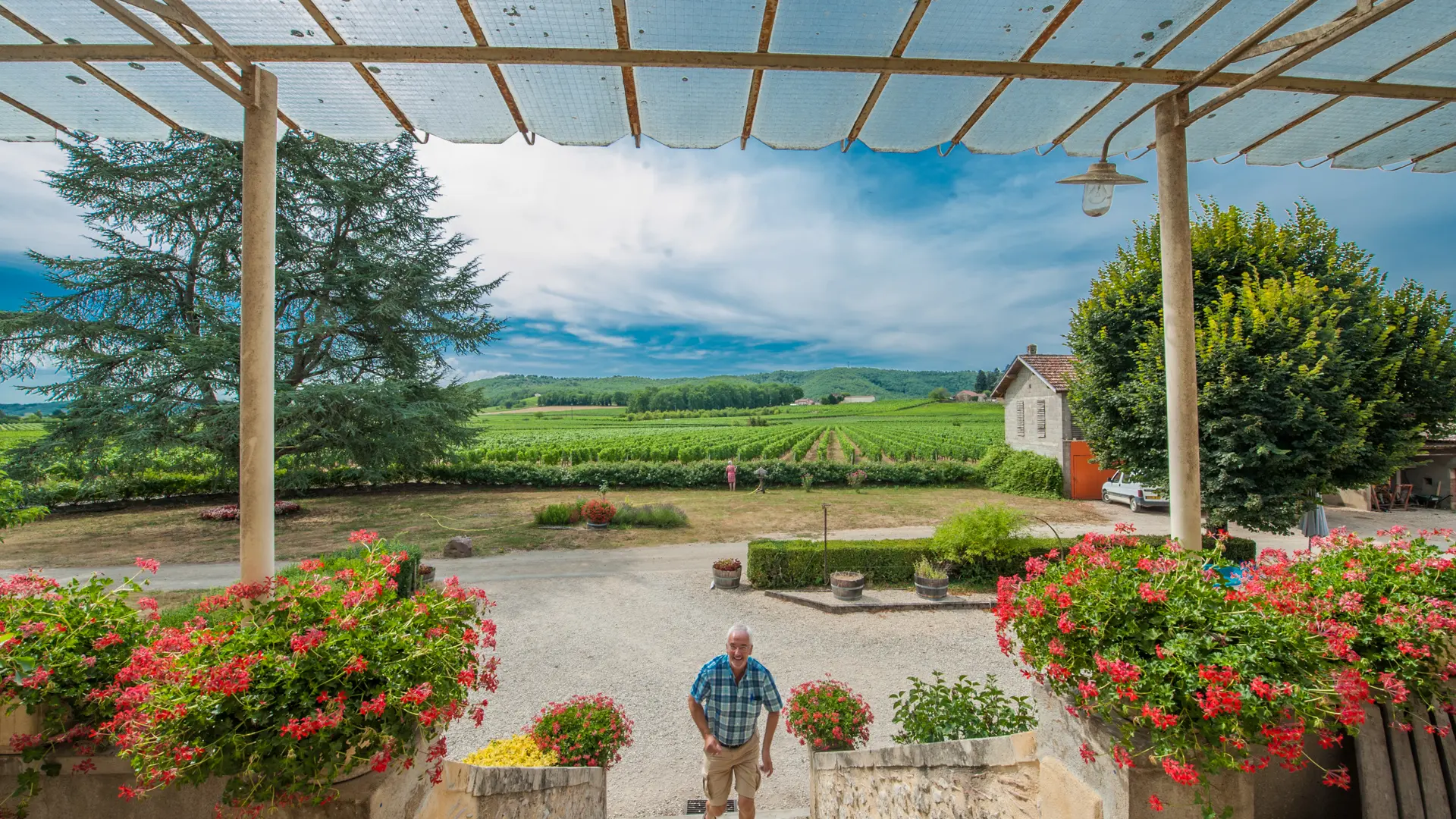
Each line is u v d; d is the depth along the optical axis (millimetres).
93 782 2061
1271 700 1796
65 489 21391
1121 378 11555
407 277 25219
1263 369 9547
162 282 22797
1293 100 3395
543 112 3451
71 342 21047
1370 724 2340
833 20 2787
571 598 11727
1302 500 10000
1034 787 2537
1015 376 28656
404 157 26297
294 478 21797
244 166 2779
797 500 24328
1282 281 10211
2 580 2254
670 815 5484
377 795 1879
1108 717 2031
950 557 12148
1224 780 1965
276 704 1829
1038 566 2654
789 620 10445
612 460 37875
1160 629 2080
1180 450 3176
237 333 21688
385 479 26594
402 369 26391
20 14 2641
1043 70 3076
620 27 2791
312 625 2080
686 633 9828
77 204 21500
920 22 2809
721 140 3732
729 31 2840
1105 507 22406
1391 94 3240
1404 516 19672
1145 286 11406
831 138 3756
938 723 4645
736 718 4316
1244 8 2740
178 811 2055
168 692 1849
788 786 6059
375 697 1903
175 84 3070
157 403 20641
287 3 2572
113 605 2359
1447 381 10242
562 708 5391
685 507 22953
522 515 21062
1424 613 2266
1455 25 2791
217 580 12852
